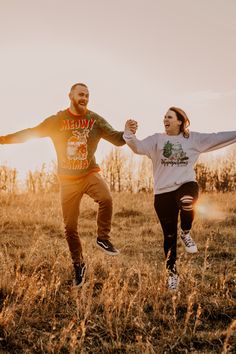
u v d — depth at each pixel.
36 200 13.95
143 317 4.36
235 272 5.99
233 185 33.72
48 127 5.16
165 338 3.87
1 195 14.36
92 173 5.18
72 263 5.96
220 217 11.34
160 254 7.36
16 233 9.04
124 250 7.62
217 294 4.93
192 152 4.99
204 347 3.75
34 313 4.41
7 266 5.63
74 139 5.07
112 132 5.11
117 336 3.84
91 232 9.43
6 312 4.16
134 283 5.50
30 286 4.62
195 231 9.27
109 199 5.10
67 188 5.20
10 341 3.85
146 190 33.16
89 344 3.83
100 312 4.52
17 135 5.14
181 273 5.41
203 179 33.44
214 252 7.34
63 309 4.60
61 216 10.93
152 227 9.92
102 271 5.95
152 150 5.03
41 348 3.70
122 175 35.53
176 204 5.02
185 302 4.70
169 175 4.95
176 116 4.96
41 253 6.78
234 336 3.88
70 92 5.08
